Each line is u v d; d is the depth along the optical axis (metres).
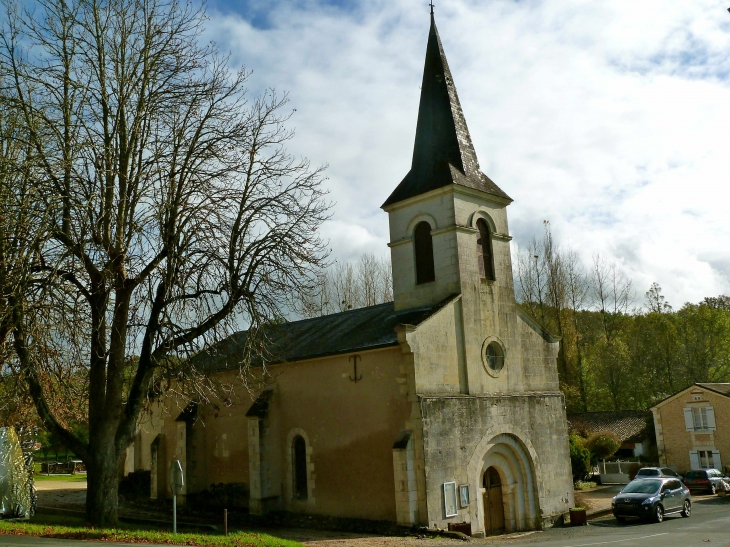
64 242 15.88
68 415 20.78
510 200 25.47
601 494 35.03
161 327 16.66
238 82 18.92
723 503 31.94
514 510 23.25
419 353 20.78
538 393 25.08
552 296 47.34
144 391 17.47
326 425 22.98
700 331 56.00
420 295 24.00
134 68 17.72
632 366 57.16
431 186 23.84
